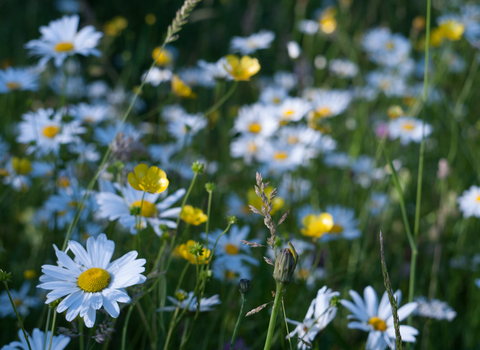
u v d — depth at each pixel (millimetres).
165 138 1283
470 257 938
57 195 888
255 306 885
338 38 1768
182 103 1577
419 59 1825
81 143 960
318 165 1340
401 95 1534
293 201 1062
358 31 1971
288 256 662
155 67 1108
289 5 2129
